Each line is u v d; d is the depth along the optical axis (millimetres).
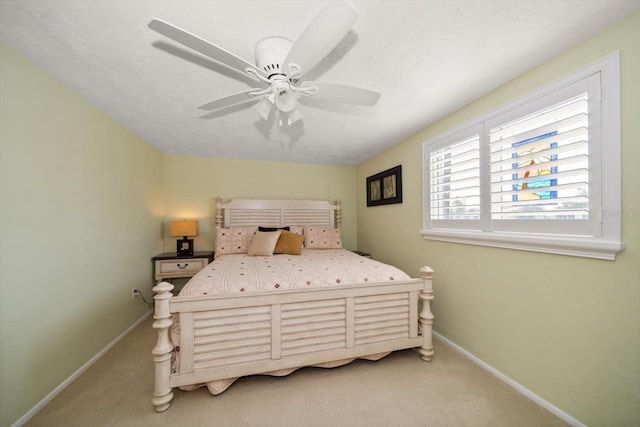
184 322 1461
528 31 1183
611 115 1158
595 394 1231
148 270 2859
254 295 1557
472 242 1913
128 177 2430
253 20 1097
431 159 2352
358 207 4066
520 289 1585
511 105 1598
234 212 3547
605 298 1198
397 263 2912
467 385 1623
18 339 1329
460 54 1351
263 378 1683
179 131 2508
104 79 1582
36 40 1235
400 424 1324
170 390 1441
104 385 1625
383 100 1869
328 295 1688
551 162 1392
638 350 1097
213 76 1544
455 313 2086
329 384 1627
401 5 1026
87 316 1831
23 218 1368
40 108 1469
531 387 1508
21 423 1317
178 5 1020
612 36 1153
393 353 1992
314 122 2305
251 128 2455
